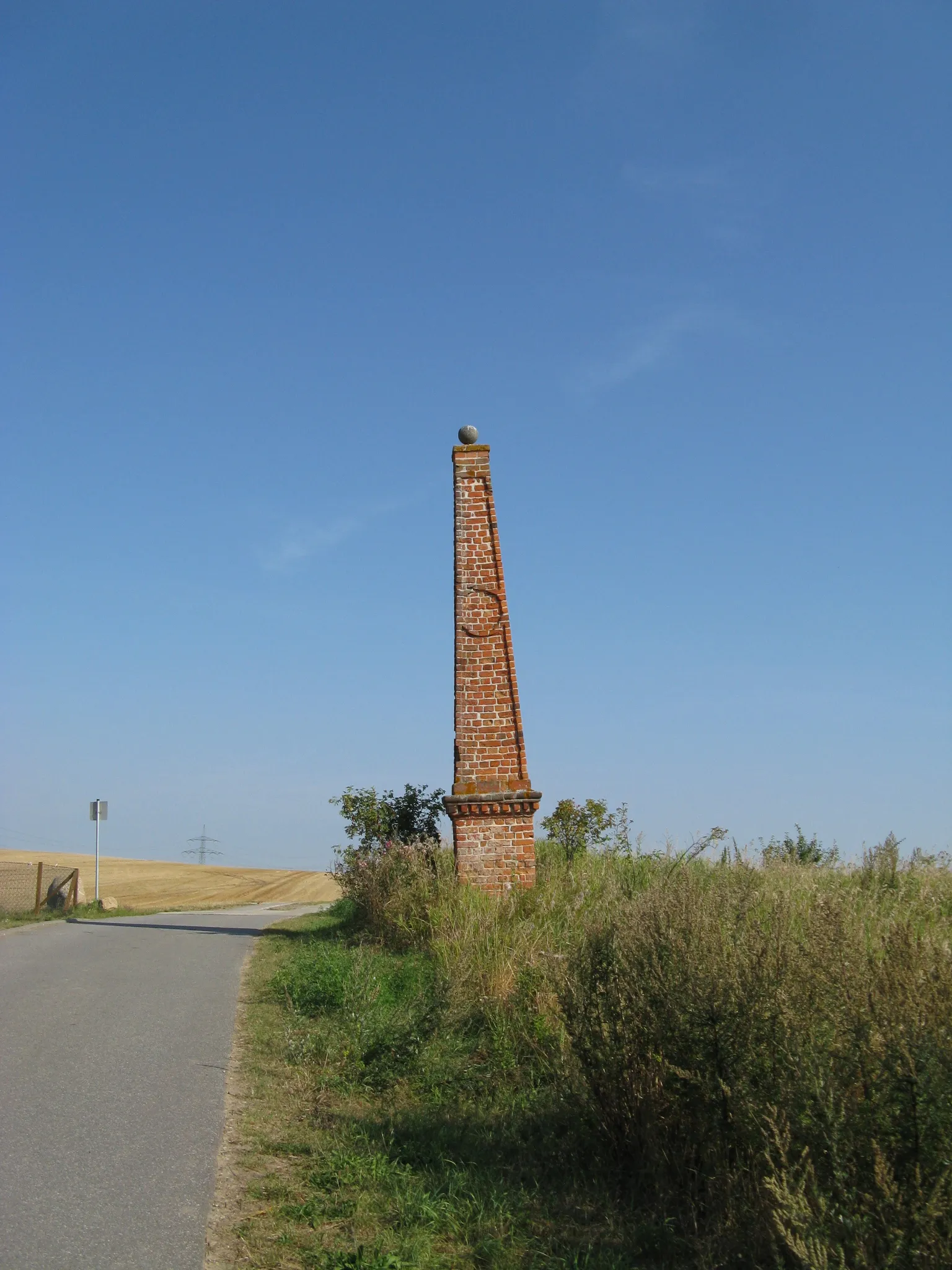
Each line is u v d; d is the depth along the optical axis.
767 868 13.56
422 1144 7.08
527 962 10.62
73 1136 6.88
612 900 11.71
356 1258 5.12
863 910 9.94
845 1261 4.45
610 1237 5.78
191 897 50.31
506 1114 7.80
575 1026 7.12
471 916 13.30
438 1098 8.26
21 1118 7.20
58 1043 9.48
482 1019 9.98
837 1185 4.73
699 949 6.45
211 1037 9.95
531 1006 9.57
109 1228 5.42
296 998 11.48
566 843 19.33
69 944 17.53
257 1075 8.66
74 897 31.55
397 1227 5.66
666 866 13.27
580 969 7.39
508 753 15.98
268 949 16.91
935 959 5.55
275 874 61.16
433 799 20.95
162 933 20.22
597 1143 6.84
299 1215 5.71
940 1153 4.56
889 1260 4.34
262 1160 6.63
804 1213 4.55
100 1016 10.80
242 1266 5.05
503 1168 6.75
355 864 19.56
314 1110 7.80
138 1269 4.95
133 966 14.58
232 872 62.28
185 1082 8.33
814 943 6.21
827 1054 5.25
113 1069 8.62
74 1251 5.11
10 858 63.47
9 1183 5.97
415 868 15.96
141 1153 6.61
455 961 11.57
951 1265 4.32
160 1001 11.71
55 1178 6.09
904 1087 4.72
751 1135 5.62
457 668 16.22
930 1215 4.38
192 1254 5.15
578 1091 7.42
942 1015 5.08
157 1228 5.46
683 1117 6.25
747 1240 5.41
